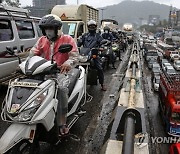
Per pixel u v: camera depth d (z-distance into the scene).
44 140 3.83
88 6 18.06
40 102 3.35
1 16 7.20
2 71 7.05
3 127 5.45
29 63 3.64
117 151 3.45
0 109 6.37
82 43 8.12
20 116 3.20
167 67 19.19
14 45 7.64
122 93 6.19
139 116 3.73
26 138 3.23
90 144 4.70
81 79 5.25
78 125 5.50
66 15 16.17
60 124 3.93
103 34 13.27
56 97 3.77
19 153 3.23
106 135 4.71
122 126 3.82
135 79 6.76
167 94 5.55
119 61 16.55
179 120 5.08
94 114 6.16
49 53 4.36
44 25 4.08
